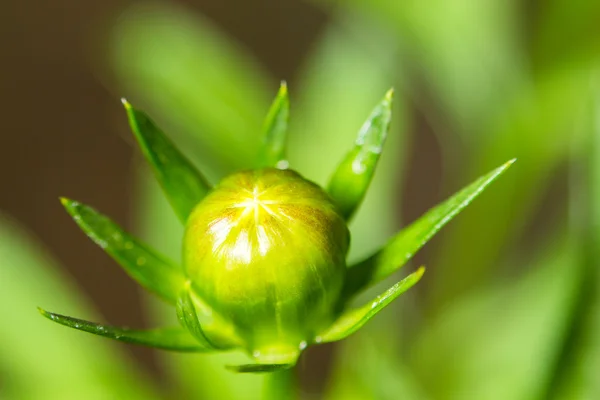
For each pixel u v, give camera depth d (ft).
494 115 0.50
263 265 0.39
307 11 0.86
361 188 0.41
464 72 0.51
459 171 0.53
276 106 0.41
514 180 0.49
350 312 0.40
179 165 0.41
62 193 0.81
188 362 0.50
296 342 0.40
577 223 0.46
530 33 0.50
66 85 0.85
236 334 0.40
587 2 0.48
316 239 0.39
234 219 0.39
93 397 0.49
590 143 0.45
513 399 0.49
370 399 0.48
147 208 0.51
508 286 0.52
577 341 0.46
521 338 0.51
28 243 0.51
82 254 0.80
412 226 0.40
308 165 0.52
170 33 0.53
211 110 0.51
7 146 0.83
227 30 0.86
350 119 0.52
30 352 0.50
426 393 0.50
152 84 0.52
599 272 0.45
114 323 0.78
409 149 0.80
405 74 0.54
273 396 0.40
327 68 0.53
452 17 0.50
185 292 0.38
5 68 0.84
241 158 0.50
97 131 0.84
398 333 0.53
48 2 0.84
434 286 0.51
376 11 0.51
